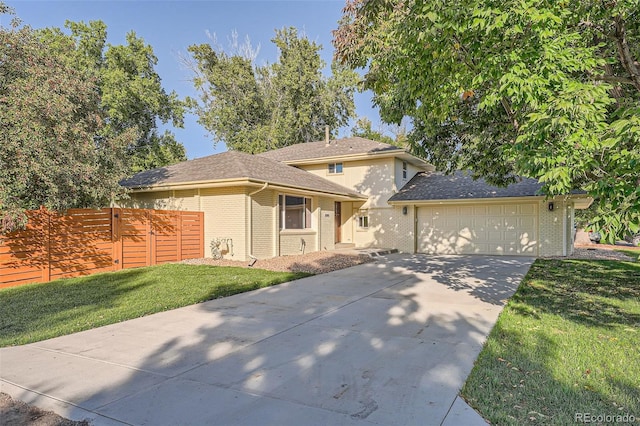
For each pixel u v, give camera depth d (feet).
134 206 48.32
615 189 11.32
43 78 30.81
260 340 15.94
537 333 16.33
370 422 9.26
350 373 12.34
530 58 13.44
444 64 16.30
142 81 75.87
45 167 27.73
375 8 21.97
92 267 33.40
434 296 24.32
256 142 104.88
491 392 10.83
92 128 35.58
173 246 40.11
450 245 54.49
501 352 14.06
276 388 11.27
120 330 17.48
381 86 26.12
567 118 12.03
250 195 40.60
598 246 68.28
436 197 53.47
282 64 111.24
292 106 109.91
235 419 9.49
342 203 62.23
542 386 11.20
